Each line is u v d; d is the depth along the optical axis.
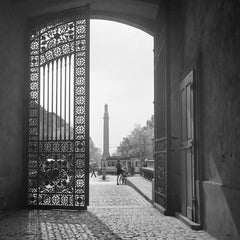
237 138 6.60
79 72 12.82
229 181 7.05
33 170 12.85
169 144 11.65
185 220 9.66
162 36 12.55
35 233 8.51
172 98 11.80
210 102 8.32
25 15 13.04
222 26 7.41
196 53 9.48
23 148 12.87
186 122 10.40
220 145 7.59
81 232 8.62
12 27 11.95
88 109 12.64
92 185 30.02
